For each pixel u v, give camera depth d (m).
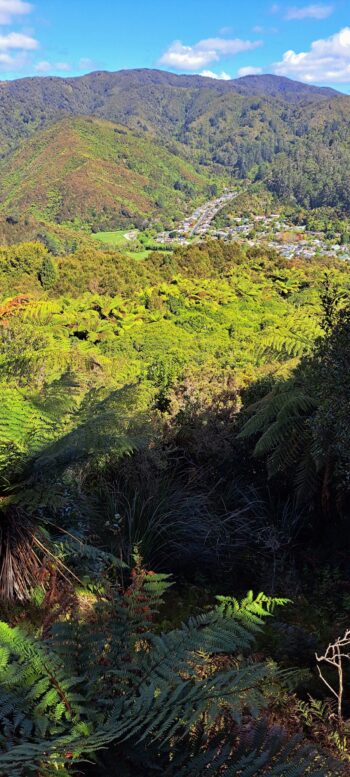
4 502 2.54
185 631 1.84
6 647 1.62
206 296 31.92
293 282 37.03
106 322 24.30
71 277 39.84
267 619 3.03
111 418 2.70
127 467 3.74
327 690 2.44
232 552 3.73
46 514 3.02
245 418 4.75
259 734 1.50
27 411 2.91
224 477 4.34
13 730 1.47
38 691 1.55
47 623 2.00
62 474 2.75
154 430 4.04
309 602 3.31
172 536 3.53
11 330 7.07
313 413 3.85
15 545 2.53
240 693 1.62
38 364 4.13
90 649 1.79
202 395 5.11
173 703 1.52
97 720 1.57
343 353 3.52
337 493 3.85
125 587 2.98
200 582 3.41
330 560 3.67
